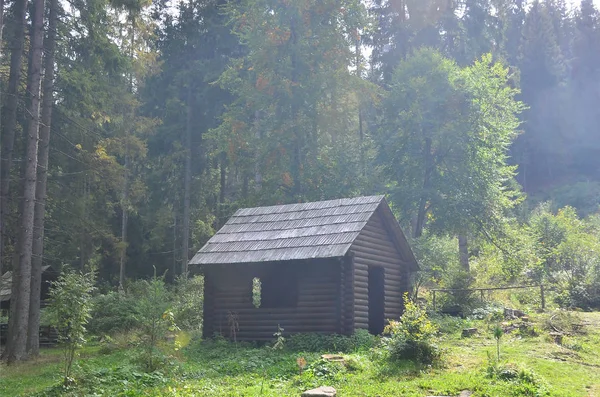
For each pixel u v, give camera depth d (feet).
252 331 73.67
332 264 70.44
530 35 257.34
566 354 58.34
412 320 55.26
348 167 124.06
